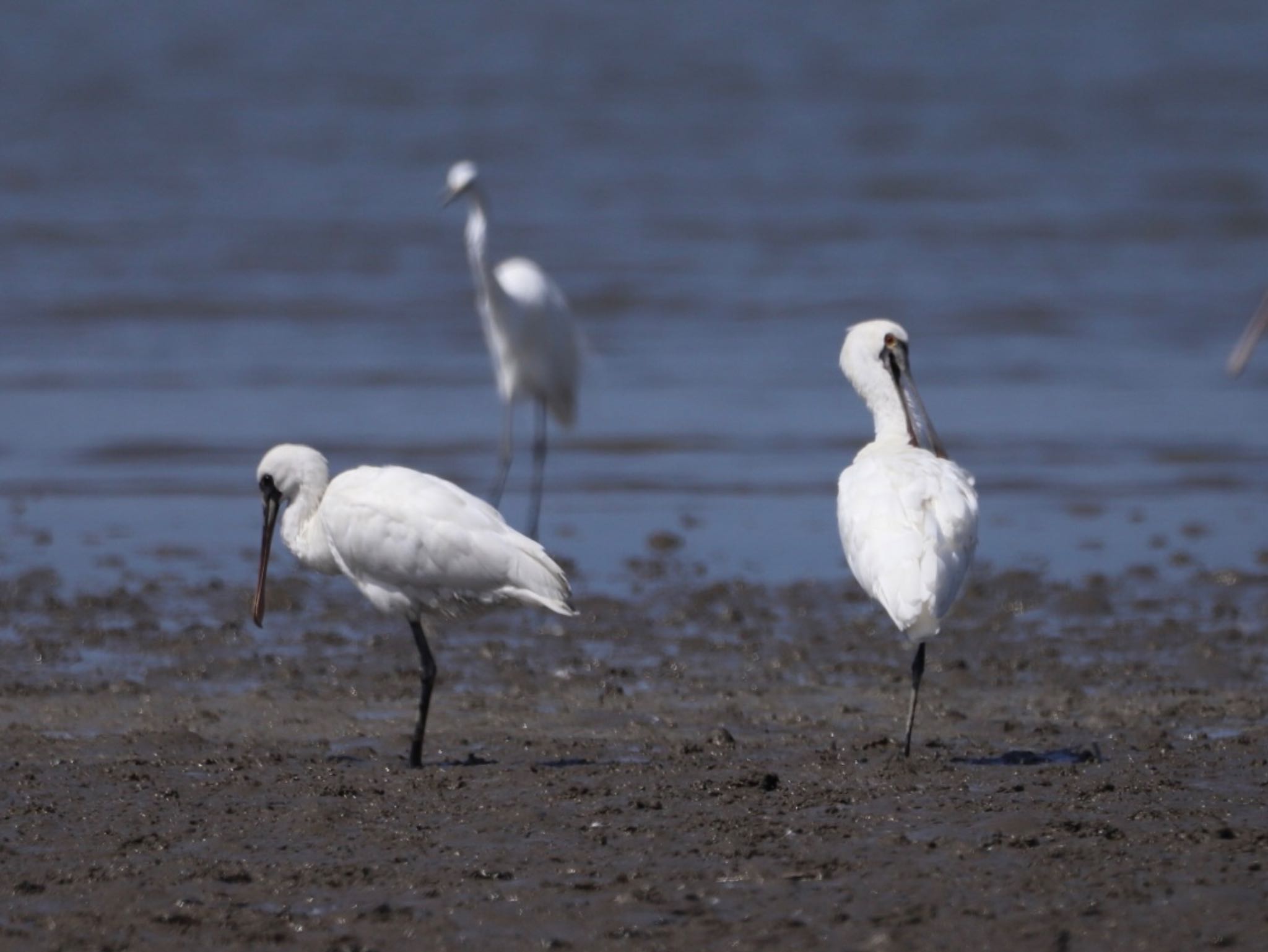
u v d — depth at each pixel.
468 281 31.30
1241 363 13.86
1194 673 12.02
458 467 19.77
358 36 68.62
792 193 41.19
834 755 9.95
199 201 38.66
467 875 7.91
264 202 38.78
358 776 9.60
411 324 27.88
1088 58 66.19
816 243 35.44
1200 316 28.69
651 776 9.55
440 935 7.21
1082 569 15.15
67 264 31.95
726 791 9.20
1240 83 59.94
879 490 9.98
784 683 11.91
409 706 11.30
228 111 51.31
